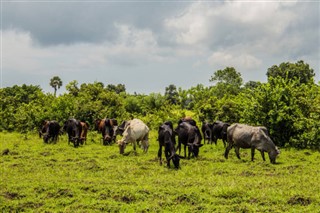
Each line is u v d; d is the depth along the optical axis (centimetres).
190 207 1035
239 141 1809
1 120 3550
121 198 1104
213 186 1234
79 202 1078
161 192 1142
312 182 1303
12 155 1897
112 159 1811
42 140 2698
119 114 3544
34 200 1087
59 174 1466
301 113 2384
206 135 2497
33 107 3247
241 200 1084
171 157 1568
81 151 2084
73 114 3206
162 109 3459
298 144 2291
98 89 3694
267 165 1641
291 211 997
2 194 1138
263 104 2403
